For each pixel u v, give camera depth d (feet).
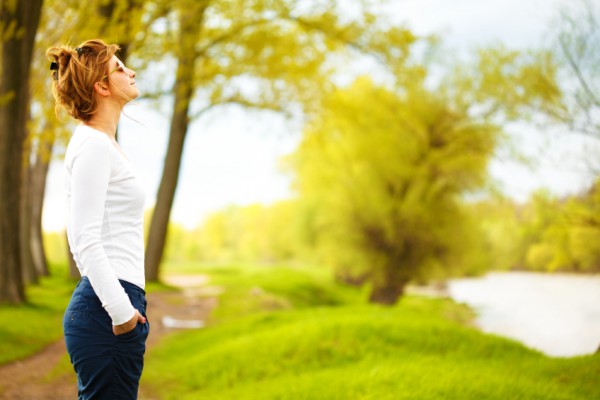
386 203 71.72
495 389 13.33
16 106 30.42
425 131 69.05
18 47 29.12
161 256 59.77
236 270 140.87
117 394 6.51
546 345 46.60
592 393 13.12
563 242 41.91
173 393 18.19
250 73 47.52
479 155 65.21
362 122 65.77
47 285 48.70
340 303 83.92
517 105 42.93
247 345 21.76
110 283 6.14
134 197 6.75
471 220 71.10
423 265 73.87
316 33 46.24
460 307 76.79
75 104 6.82
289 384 16.39
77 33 29.40
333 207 76.89
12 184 31.68
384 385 14.64
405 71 48.44
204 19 42.96
